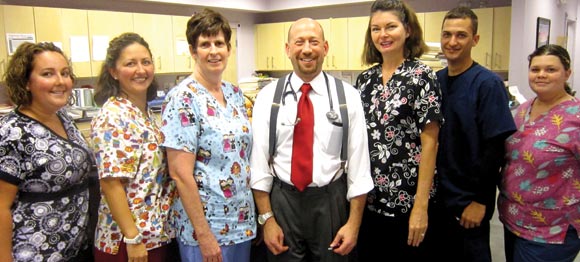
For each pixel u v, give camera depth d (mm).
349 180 1756
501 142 1939
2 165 1420
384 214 1909
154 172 1583
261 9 7148
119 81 1614
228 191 1591
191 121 1525
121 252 1580
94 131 1523
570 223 1919
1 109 4207
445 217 2104
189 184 1526
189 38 1606
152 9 6035
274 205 1756
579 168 1884
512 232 2072
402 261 1974
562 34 6422
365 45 2031
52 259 1557
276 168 1743
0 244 1435
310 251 1803
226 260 1626
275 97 1760
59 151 1523
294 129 1704
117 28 5246
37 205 1510
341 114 1708
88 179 1688
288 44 1751
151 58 1668
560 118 1885
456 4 5645
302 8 6891
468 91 1957
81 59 4957
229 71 7078
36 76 1489
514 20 4844
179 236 1643
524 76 4949
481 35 5117
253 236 1699
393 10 1808
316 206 1719
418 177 1818
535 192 1943
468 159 1982
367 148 1780
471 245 2074
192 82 1591
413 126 1812
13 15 4410
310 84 1735
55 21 4723
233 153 1597
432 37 5484
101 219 1614
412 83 1774
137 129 1557
